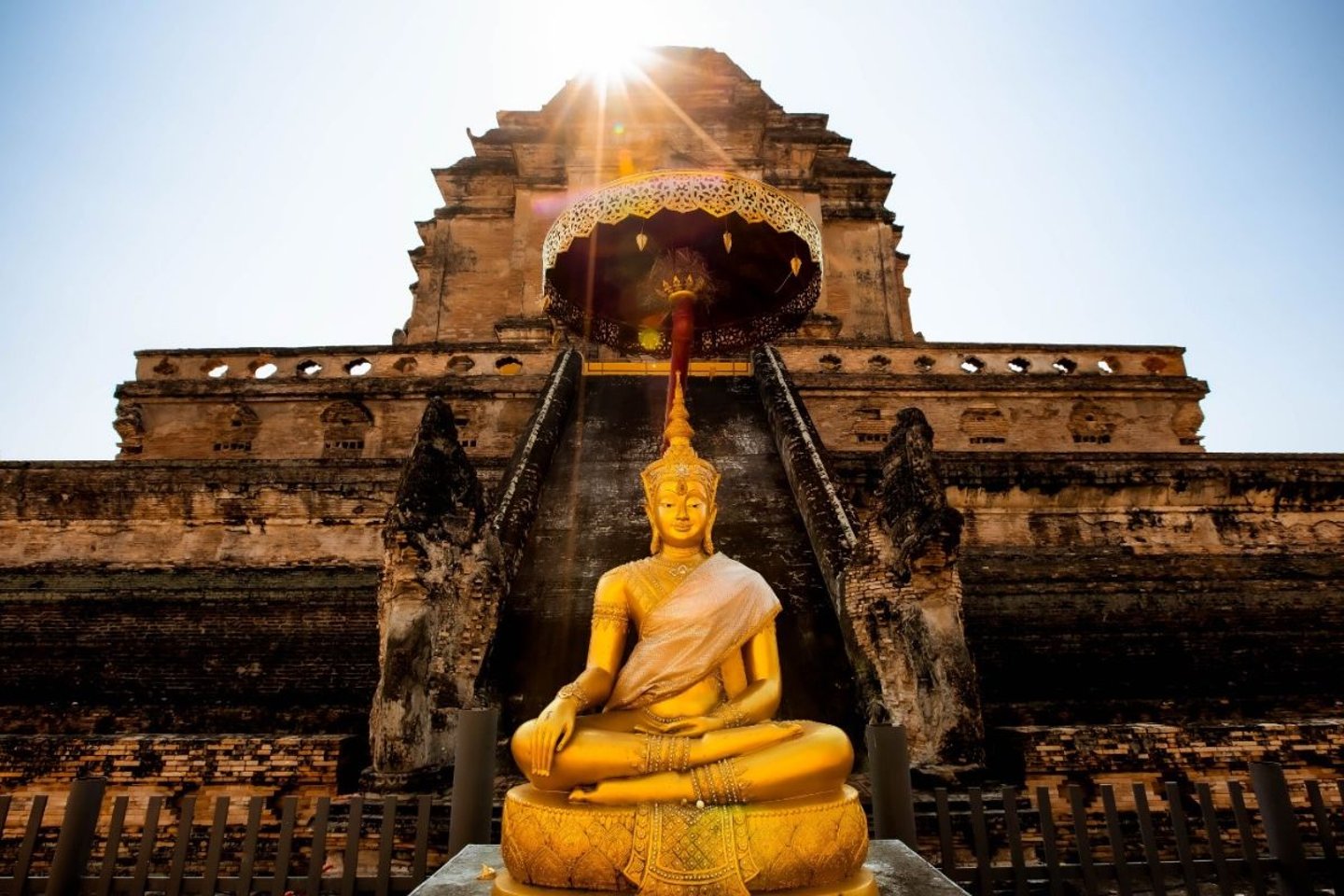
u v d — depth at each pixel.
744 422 15.71
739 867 3.16
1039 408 20.03
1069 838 7.41
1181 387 20.17
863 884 3.38
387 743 7.89
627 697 3.80
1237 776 7.71
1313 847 7.51
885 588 9.19
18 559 14.24
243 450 19.02
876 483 15.24
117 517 14.51
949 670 8.47
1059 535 15.13
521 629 10.02
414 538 8.80
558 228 5.26
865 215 30.98
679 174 4.97
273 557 14.34
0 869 7.44
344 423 19.25
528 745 3.48
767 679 3.93
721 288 5.89
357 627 12.02
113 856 4.88
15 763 7.73
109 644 12.06
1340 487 15.25
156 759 7.71
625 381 17.64
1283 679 11.43
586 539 11.71
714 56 33.59
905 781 4.88
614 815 3.29
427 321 29.08
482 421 19.06
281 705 11.22
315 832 4.96
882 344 20.91
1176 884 6.70
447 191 31.12
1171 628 12.40
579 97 30.02
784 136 30.75
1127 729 7.92
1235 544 15.09
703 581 4.04
